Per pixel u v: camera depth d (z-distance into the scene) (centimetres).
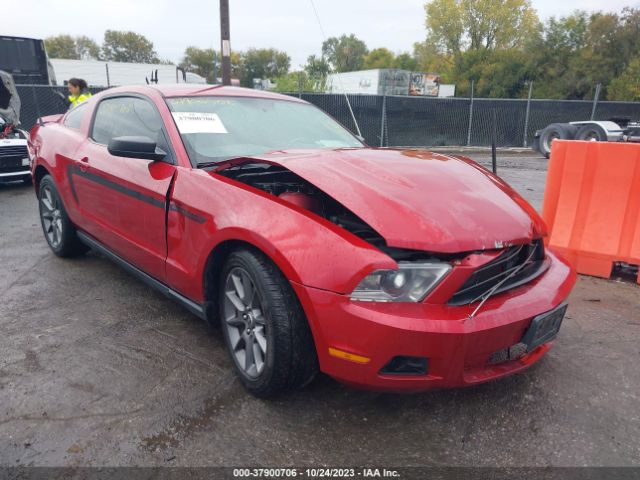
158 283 317
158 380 263
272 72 9338
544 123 1822
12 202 717
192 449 213
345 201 223
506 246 219
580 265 448
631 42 3897
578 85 4025
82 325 324
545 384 269
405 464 209
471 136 1789
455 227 215
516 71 4378
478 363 214
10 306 351
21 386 254
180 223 277
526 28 4891
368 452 215
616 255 429
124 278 409
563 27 4172
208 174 271
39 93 1416
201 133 309
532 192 822
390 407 246
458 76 4834
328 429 229
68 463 203
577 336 327
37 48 1435
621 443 224
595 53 4022
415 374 207
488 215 232
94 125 390
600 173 436
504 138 1814
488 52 4766
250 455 211
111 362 280
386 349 198
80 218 390
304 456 211
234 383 262
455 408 246
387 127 1666
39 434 219
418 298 202
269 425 230
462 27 5034
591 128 1355
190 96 339
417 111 1691
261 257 232
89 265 439
